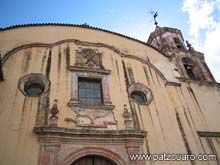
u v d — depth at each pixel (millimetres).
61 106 12719
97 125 12570
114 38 18609
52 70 14352
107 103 13789
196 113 15711
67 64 15039
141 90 15703
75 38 17281
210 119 15797
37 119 11867
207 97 17344
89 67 15391
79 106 13008
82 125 12297
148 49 19125
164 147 13031
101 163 11766
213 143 14367
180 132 14156
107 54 16828
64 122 12109
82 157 11477
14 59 14211
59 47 15883
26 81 13531
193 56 21031
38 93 13430
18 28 16297
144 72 16812
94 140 11938
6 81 12906
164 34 22656
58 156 10922
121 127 13000
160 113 14633
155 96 15547
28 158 10508
